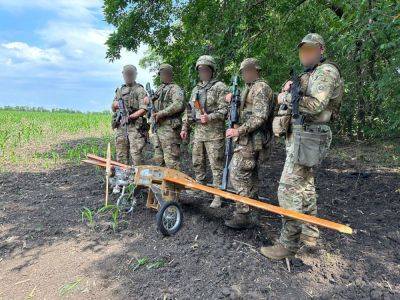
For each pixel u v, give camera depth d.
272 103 4.47
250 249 4.08
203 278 3.58
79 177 7.36
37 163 8.72
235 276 3.60
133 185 5.01
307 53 3.74
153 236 4.44
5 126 16.09
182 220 4.59
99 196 6.02
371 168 8.41
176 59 9.16
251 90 4.47
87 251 4.19
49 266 3.93
